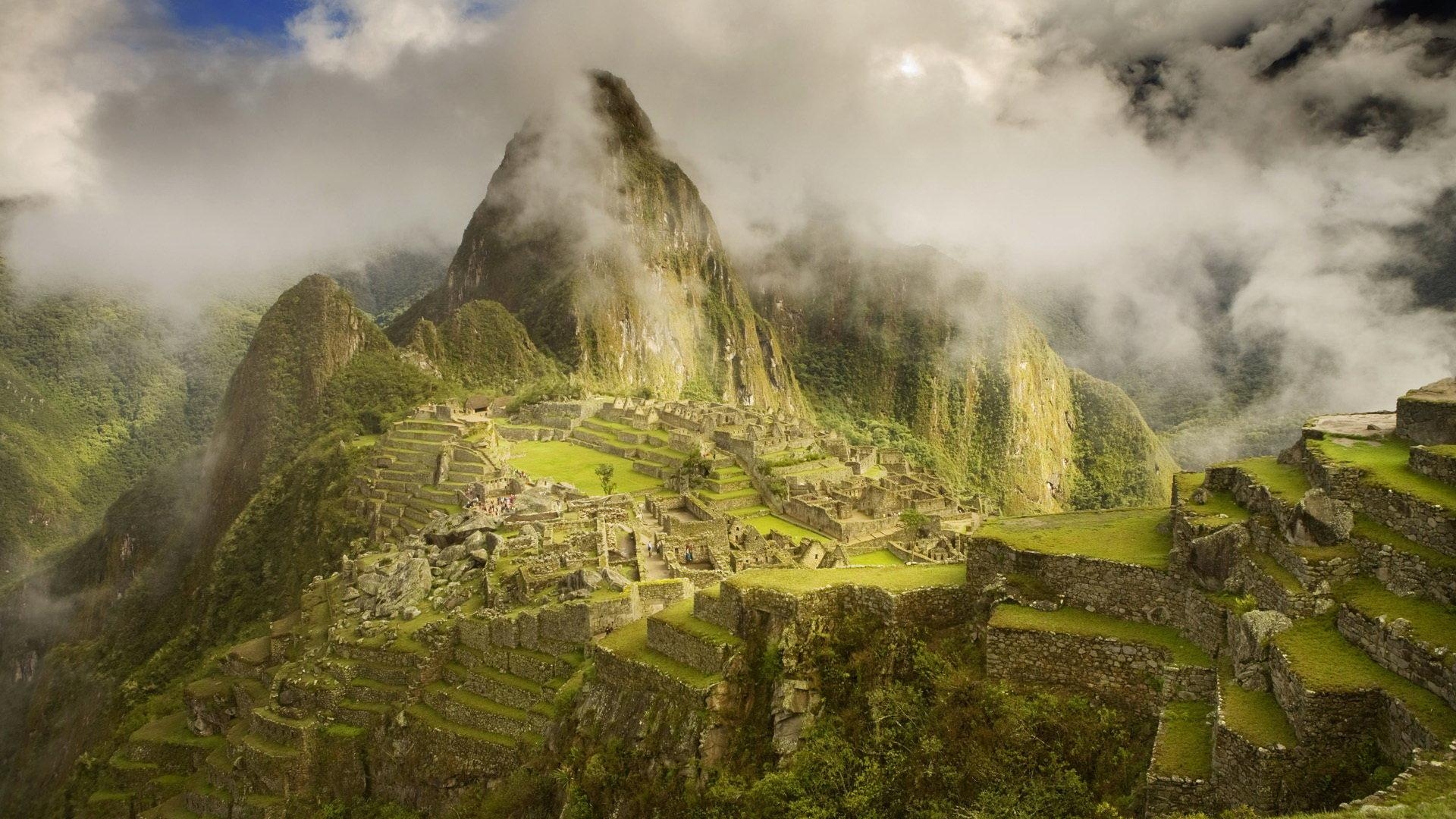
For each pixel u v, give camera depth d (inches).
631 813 1130.0
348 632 2166.6
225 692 2470.5
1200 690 859.4
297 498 6141.7
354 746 1871.3
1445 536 775.1
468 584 2089.1
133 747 2524.6
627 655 1272.1
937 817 920.9
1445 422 955.3
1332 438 1026.1
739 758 1083.9
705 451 5251.0
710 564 1988.2
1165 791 785.6
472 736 1643.7
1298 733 738.8
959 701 984.9
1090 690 938.1
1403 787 635.5
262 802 1915.6
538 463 5570.9
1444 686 690.2
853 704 1052.5
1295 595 821.9
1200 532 952.3
